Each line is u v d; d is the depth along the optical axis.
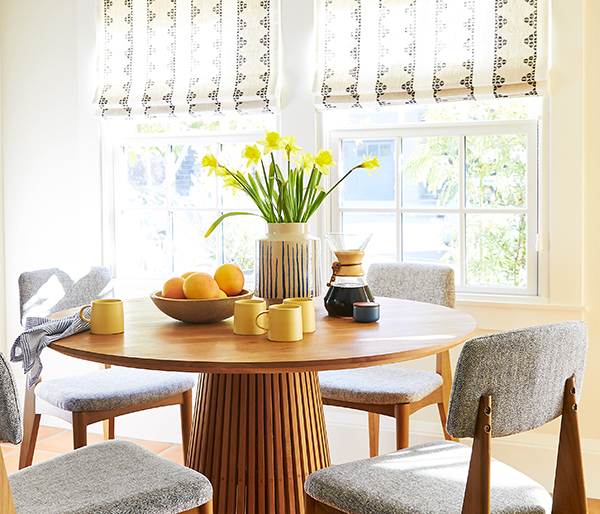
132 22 3.18
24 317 2.33
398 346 1.44
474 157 2.84
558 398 1.37
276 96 2.92
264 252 1.89
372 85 2.77
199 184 3.26
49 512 1.26
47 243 3.43
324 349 1.41
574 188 2.57
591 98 2.55
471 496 1.24
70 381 2.30
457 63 2.68
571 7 2.53
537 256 2.75
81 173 3.31
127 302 2.18
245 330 1.58
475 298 2.77
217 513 1.77
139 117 3.15
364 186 3.01
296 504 1.78
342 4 2.85
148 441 3.22
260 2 2.97
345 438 2.94
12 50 3.43
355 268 1.87
